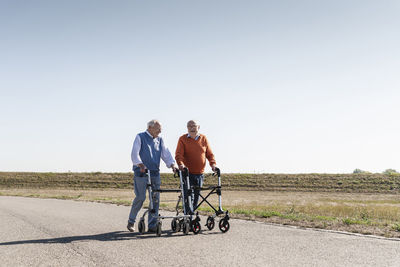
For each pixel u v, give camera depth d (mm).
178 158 7191
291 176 62000
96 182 61469
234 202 26859
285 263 4477
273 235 6500
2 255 4934
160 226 6363
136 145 6828
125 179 63406
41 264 4457
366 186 53906
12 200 19094
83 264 4430
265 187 55031
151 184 6602
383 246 5523
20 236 6461
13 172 69250
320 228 7426
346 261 4594
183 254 4934
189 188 6723
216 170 7219
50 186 58812
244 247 5410
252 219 8898
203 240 5980
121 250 5188
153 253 4992
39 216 9797
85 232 6863
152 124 7012
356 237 6320
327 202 30938
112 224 8039
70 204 15023
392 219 10906
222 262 4508
